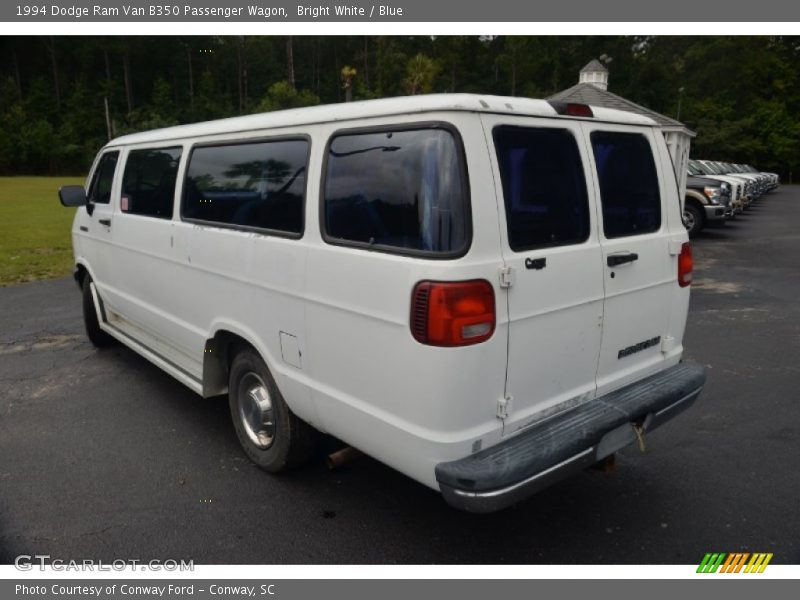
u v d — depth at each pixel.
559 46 69.94
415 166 2.62
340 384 3.00
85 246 5.86
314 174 3.07
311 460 3.92
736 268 11.33
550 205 2.90
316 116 3.12
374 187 2.78
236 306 3.68
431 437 2.59
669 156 3.63
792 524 3.38
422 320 2.53
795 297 8.87
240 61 74.69
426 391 2.56
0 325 7.35
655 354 3.62
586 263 3.02
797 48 70.94
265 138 3.45
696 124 60.94
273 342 3.42
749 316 7.78
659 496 3.66
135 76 77.00
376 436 2.84
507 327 2.67
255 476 3.88
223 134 3.81
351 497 3.65
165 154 4.44
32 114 71.81
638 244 3.33
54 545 3.22
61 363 5.97
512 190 2.72
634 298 3.35
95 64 79.50
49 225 17.38
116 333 5.53
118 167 5.16
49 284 9.76
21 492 3.71
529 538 3.27
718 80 66.12
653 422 3.30
